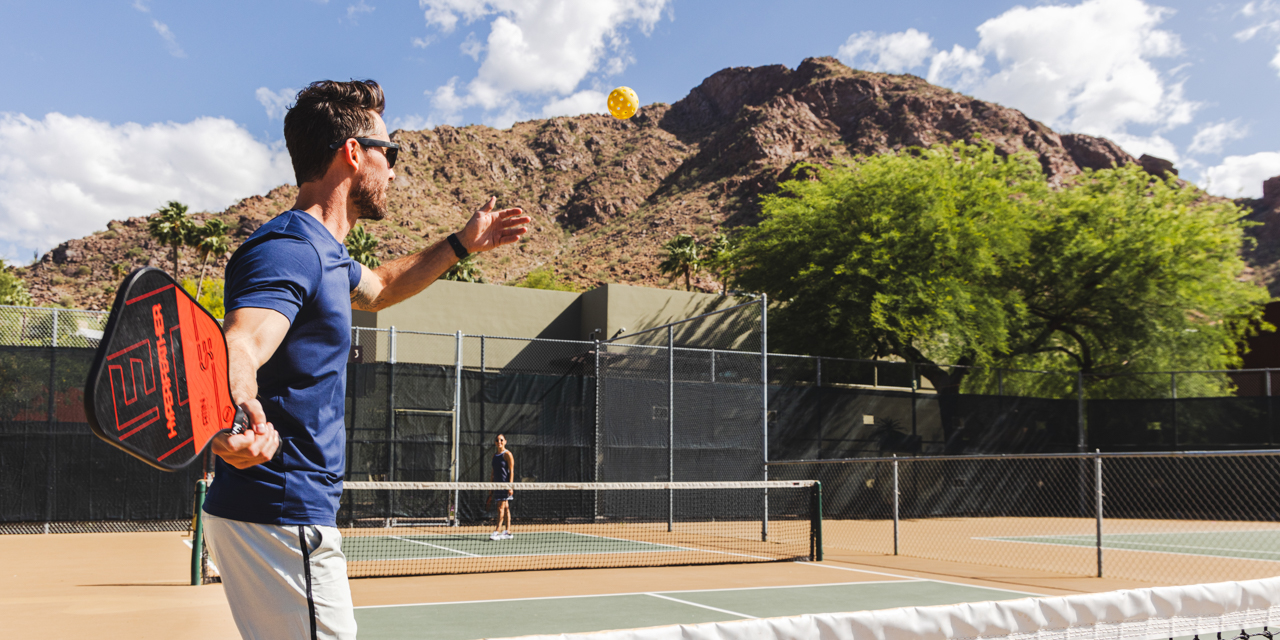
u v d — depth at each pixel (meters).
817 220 23.75
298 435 1.60
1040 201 27.16
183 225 60.59
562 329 28.33
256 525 1.58
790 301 24.45
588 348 21.45
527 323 27.80
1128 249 24.56
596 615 6.98
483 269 153.25
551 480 16.16
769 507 16.89
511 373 16.19
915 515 18.92
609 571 9.89
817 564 10.77
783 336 23.59
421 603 7.53
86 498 13.40
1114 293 24.72
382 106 1.94
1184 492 20.27
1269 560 11.46
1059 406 21.31
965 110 187.25
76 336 14.25
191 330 0.98
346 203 1.84
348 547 12.09
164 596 7.71
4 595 7.75
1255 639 4.77
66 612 6.89
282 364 1.58
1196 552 12.48
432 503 15.37
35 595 7.75
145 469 13.80
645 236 165.25
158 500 13.83
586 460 16.55
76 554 10.88
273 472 1.58
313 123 1.78
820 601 7.71
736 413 16.75
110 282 127.94
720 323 26.88
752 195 165.25
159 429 0.87
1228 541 14.30
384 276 2.19
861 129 191.88
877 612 2.59
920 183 22.83
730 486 10.79
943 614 2.68
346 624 1.67
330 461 1.67
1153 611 3.05
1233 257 25.16
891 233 21.69
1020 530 16.33
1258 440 19.75
